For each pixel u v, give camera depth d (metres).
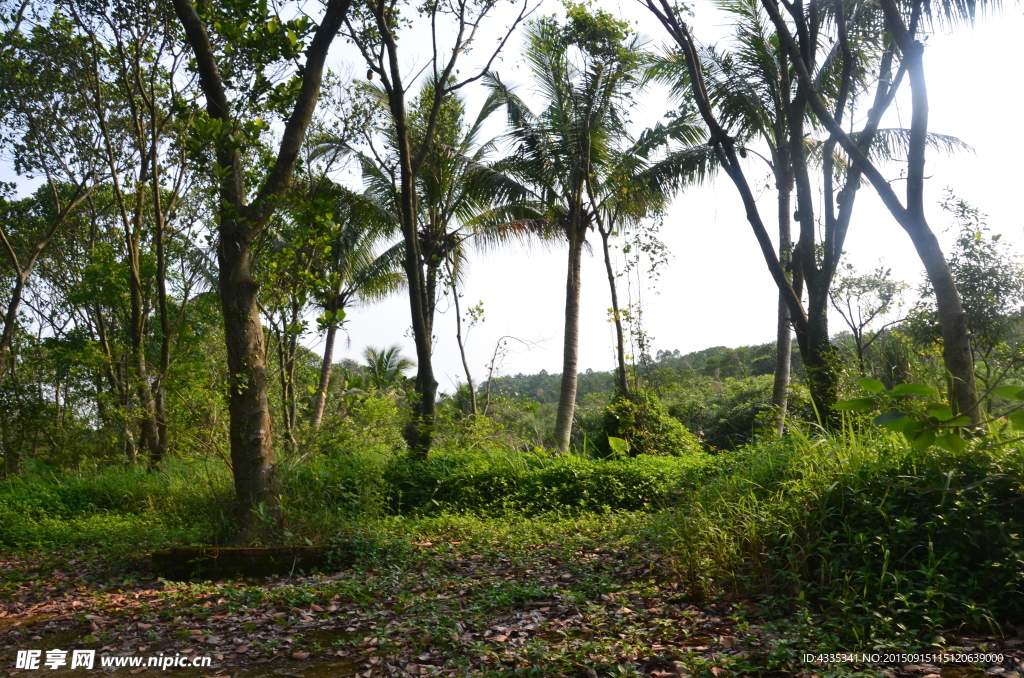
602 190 17.67
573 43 16.41
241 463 8.79
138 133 15.93
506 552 8.57
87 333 18.08
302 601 6.71
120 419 14.18
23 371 18.50
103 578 8.20
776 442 8.48
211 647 5.65
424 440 13.58
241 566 7.94
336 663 5.22
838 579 5.46
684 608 5.89
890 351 14.55
